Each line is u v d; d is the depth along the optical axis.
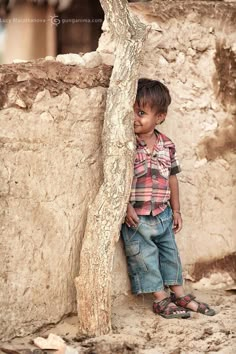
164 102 4.71
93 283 4.46
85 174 4.66
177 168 4.93
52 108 4.45
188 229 5.23
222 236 5.32
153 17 5.03
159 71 5.04
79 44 10.12
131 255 4.82
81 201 4.64
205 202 5.27
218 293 5.24
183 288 5.20
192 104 5.18
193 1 5.15
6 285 4.32
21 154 4.34
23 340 4.39
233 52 5.25
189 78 5.16
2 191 4.27
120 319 4.74
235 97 5.29
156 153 4.82
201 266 5.27
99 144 4.71
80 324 4.50
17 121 4.31
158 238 4.86
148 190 4.77
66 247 4.58
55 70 4.49
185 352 4.36
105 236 4.47
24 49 10.20
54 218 4.51
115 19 4.50
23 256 4.38
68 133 4.55
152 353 4.34
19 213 4.34
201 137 5.22
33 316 4.46
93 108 4.64
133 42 4.50
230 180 5.32
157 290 4.80
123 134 4.49
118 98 4.49
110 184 4.49
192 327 4.64
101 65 4.73
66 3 9.98
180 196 5.20
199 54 5.17
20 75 4.32
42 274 4.48
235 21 5.23
